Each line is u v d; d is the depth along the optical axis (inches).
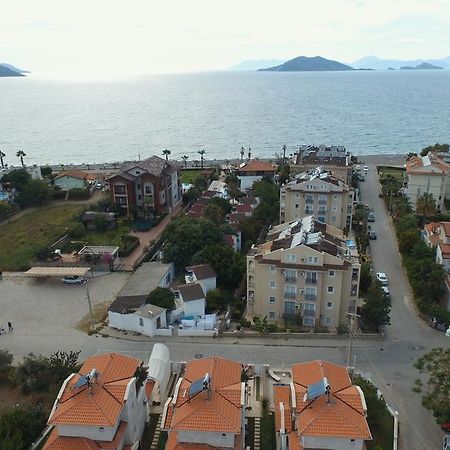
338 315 2738.7
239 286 3208.7
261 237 4023.1
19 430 1772.9
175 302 2918.3
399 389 2193.7
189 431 1567.4
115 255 3629.4
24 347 2583.7
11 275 3459.6
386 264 3577.8
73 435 1610.5
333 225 3966.5
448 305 2842.0
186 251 3395.7
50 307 3014.3
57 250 3759.8
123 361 1866.4
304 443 1560.0
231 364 1867.6
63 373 2182.6
